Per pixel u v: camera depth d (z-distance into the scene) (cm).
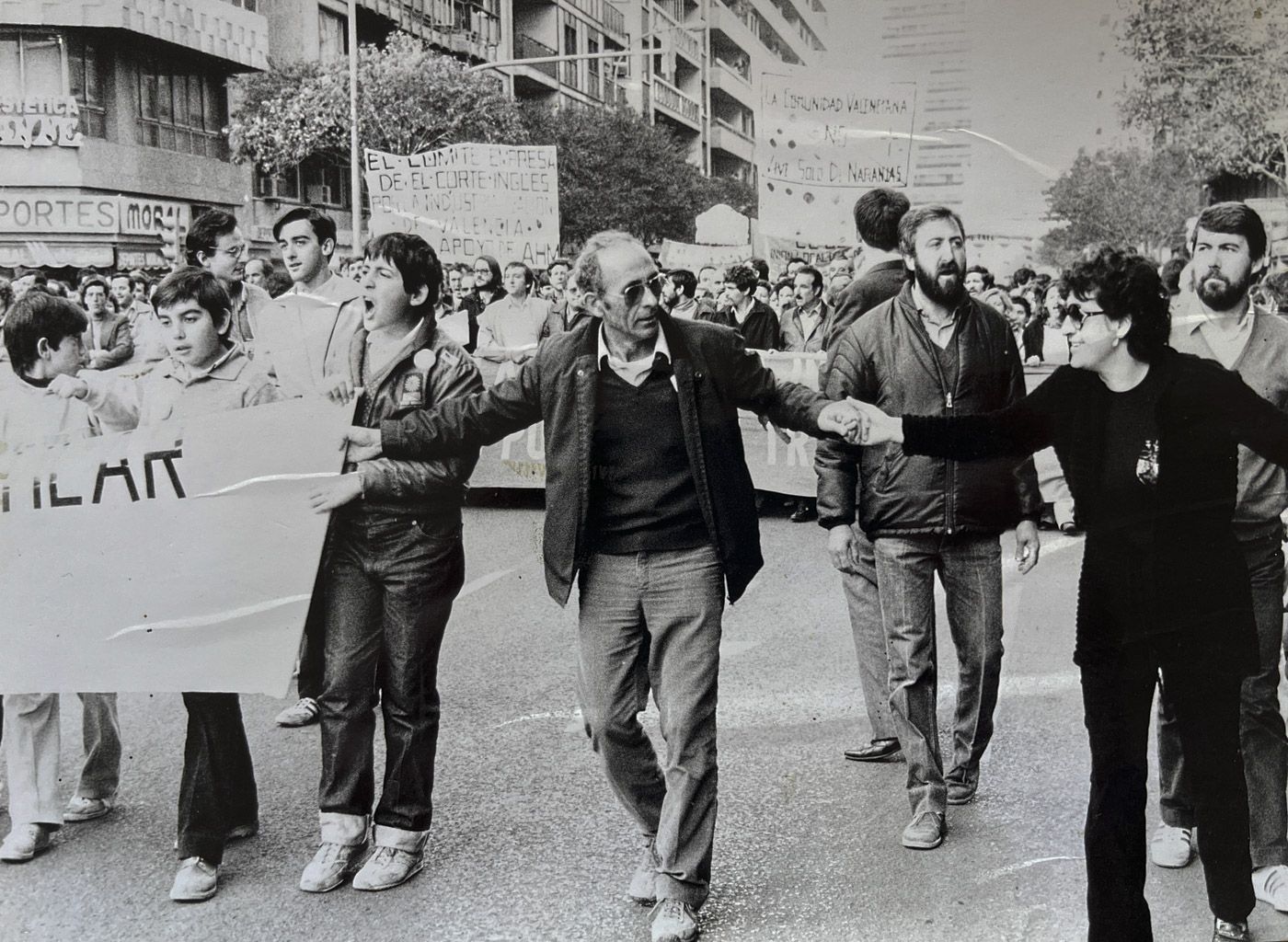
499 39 1803
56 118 1315
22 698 389
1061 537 764
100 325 496
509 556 809
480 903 355
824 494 417
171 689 368
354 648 366
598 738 346
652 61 1491
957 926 333
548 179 851
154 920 351
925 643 382
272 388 373
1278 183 477
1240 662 300
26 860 389
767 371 345
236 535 369
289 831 407
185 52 1455
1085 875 358
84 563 376
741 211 1477
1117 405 301
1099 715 301
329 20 1655
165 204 813
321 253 464
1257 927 323
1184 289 339
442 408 358
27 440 371
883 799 417
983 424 325
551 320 844
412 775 371
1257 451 291
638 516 331
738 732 484
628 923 342
